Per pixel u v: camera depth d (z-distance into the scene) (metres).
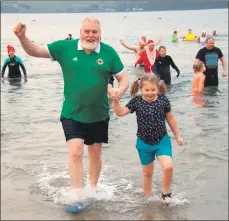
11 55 16.09
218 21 87.88
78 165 4.89
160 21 96.19
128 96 11.95
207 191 5.31
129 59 22.62
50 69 19.58
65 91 4.98
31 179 5.76
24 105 11.03
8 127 8.65
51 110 10.37
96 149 5.24
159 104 5.04
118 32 51.41
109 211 4.80
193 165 6.25
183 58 22.61
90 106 4.90
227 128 8.35
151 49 13.76
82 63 4.80
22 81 15.52
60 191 5.35
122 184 5.62
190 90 12.78
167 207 4.89
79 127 4.98
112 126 8.68
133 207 4.91
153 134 5.01
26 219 4.55
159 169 6.13
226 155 6.69
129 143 7.48
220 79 14.69
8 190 5.36
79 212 4.75
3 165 6.28
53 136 8.01
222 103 10.74
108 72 4.91
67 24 89.50
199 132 8.06
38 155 6.80
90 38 4.77
